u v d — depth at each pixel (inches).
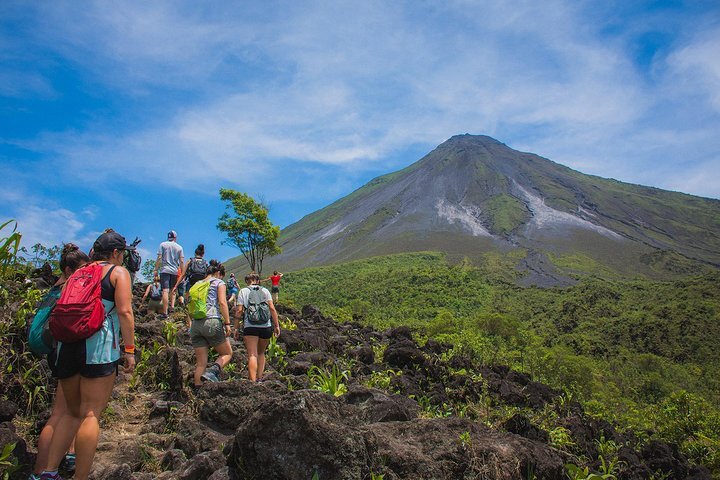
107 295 172.6
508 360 800.3
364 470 171.3
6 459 169.8
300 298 4680.1
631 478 321.7
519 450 202.2
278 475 168.6
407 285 4183.1
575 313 3282.5
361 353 461.7
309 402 180.7
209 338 291.0
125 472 179.0
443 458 191.2
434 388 404.2
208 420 236.5
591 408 613.6
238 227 1457.9
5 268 307.6
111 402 258.1
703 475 363.9
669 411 588.7
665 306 2947.8
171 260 480.4
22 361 239.1
